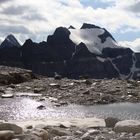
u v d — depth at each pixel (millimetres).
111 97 42938
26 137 10805
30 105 37562
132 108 36688
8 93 45906
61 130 13391
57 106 37469
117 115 31953
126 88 49312
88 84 52844
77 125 18109
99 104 39719
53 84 50969
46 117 30438
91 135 12227
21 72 60656
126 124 13250
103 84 52594
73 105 38500
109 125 16250
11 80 56031
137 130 12828
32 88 49906
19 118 29750
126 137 11375
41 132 11594
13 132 10977
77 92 45750
